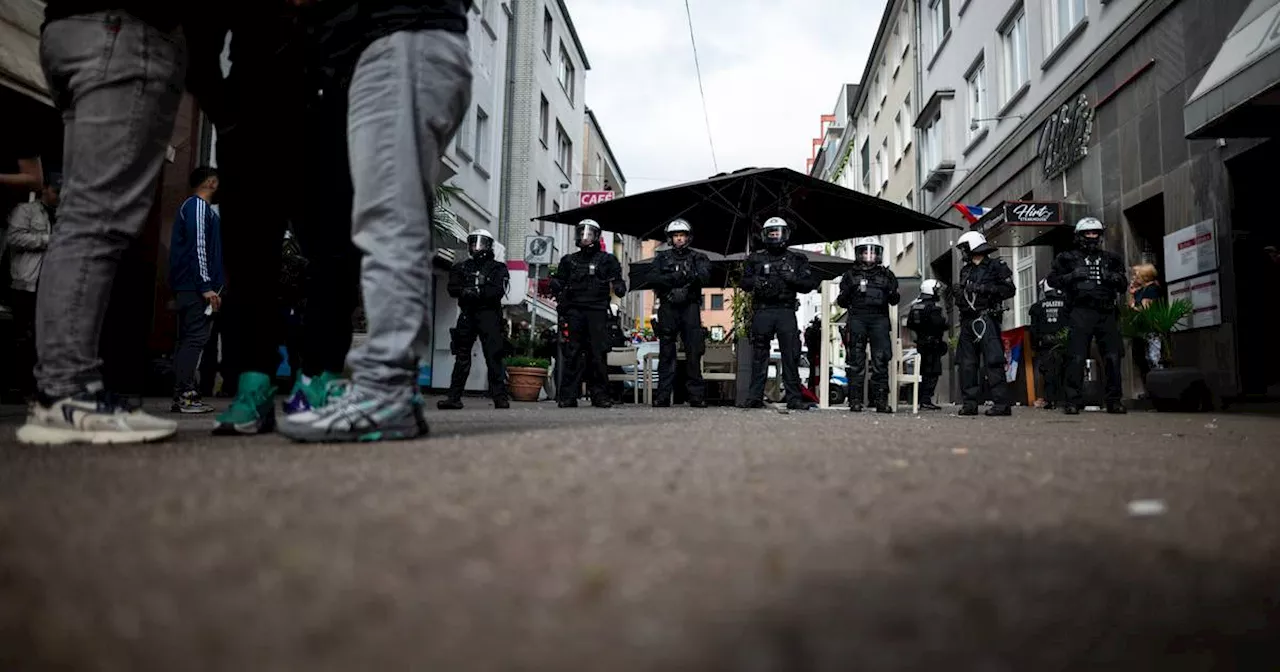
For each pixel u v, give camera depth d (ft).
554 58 84.99
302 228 9.68
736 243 41.01
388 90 8.45
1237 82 23.75
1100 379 35.96
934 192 68.80
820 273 42.37
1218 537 3.63
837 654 2.02
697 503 4.28
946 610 2.43
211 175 19.48
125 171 8.34
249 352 9.93
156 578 2.64
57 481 4.92
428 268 8.85
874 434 11.08
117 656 1.94
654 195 35.76
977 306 25.35
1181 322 31.04
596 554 3.05
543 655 1.97
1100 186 38.81
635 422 13.67
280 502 4.18
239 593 2.48
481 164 65.10
